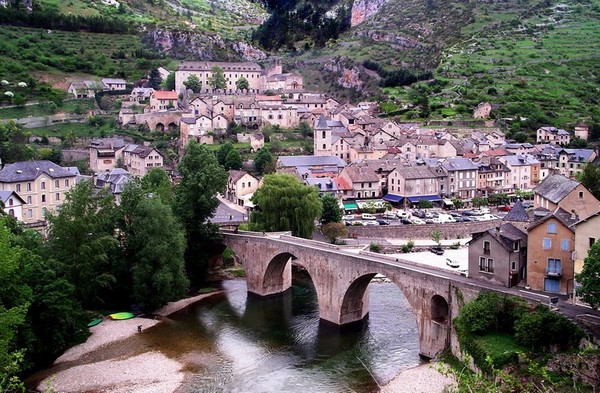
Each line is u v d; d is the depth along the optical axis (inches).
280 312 4507.9
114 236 4584.2
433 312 3479.3
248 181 7549.2
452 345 3289.9
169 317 4389.8
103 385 3250.5
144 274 4384.8
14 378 2207.2
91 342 3843.5
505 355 2834.6
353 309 4163.4
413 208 7534.5
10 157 7436.0
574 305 3090.6
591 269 2738.7
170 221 4525.1
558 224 3284.9
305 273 5684.1
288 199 5561.0
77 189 4217.5
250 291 5034.5
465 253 5777.6
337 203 6471.5
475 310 3088.1
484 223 6609.3
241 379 3329.2
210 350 3747.5
